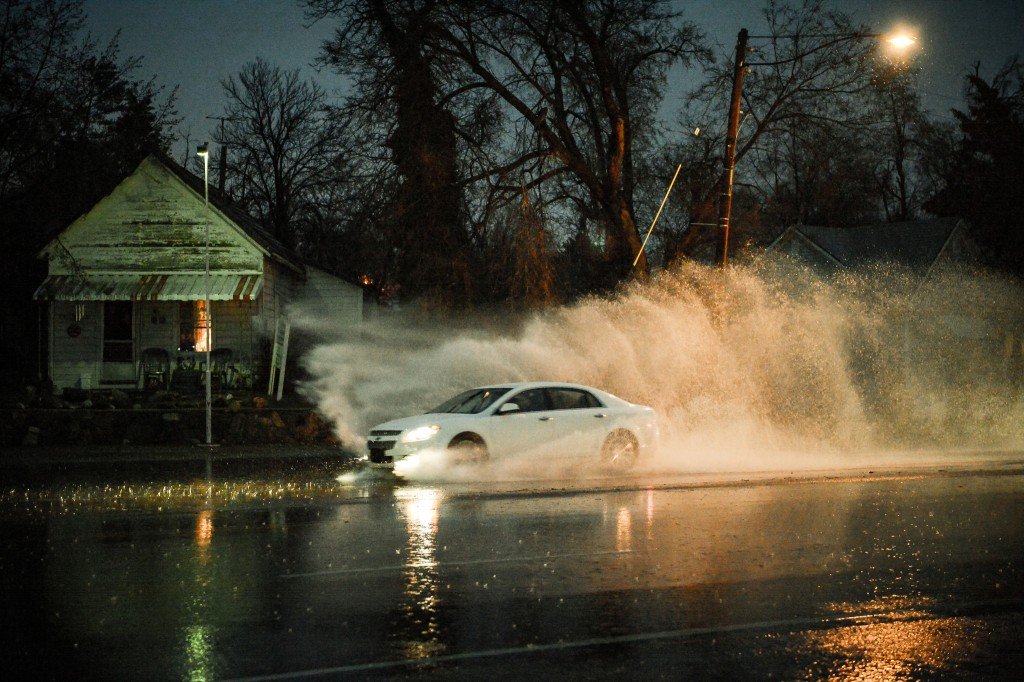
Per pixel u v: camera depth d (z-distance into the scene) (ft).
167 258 94.73
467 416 49.65
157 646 18.84
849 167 100.58
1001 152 123.54
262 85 164.76
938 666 17.89
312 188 159.53
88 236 95.25
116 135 95.66
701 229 104.37
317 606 22.09
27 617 20.97
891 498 40.81
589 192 100.83
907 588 24.20
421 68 90.02
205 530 32.73
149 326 95.96
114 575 25.34
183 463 59.77
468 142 94.53
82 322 95.25
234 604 22.22
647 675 17.26
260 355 96.68
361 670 17.44
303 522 34.47
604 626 20.56
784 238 128.57
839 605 22.48
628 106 104.47
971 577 25.45
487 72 95.45
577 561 27.32
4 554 28.27
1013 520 34.86
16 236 98.17
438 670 17.47
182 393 85.66
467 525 33.58
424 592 23.53
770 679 17.10
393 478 49.88
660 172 103.50
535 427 50.70
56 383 94.63
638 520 34.60
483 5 91.20
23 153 89.10
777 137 101.35
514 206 93.04
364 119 90.68
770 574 25.71
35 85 88.12
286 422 73.15
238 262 94.68
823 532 32.14
